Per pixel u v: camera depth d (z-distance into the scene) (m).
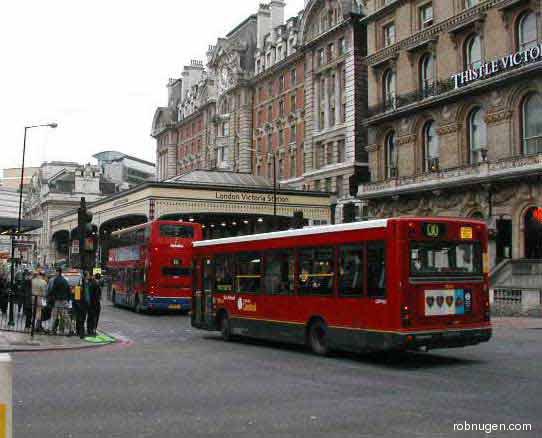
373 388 11.00
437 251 14.02
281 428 8.03
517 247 33.97
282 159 66.94
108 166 141.38
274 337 17.31
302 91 63.44
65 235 95.94
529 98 34.12
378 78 46.19
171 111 102.50
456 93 37.41
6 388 3.80
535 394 10.25
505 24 35.16
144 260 31.61
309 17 60.66
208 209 47.88
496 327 23.08
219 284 20.17
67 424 8.30
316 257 15.98
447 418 8.52
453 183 37.31
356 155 53.16
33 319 19.11
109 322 26.97
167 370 13.23
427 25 41.97
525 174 32.72
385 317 13.65
